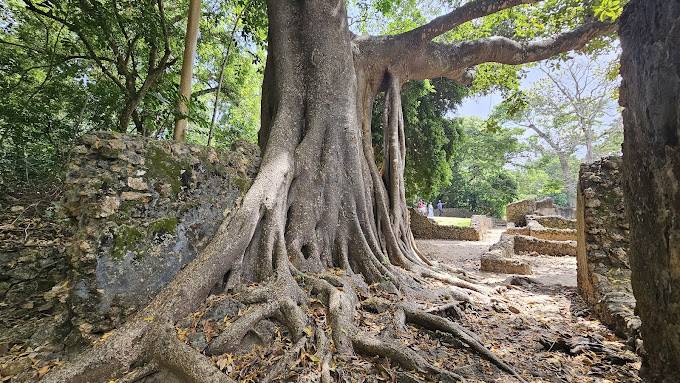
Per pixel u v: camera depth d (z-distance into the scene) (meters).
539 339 3.89
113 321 3.25
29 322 3.81
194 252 4.01
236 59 14.23
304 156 5.39
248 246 4.29
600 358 3.36
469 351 3.40
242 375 2.68
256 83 16.73
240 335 3.04
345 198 5.61
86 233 3.19
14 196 6.77
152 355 2.84
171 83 9.56
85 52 10.35
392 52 7.92
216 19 11.17
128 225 3.43
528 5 10.06
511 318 4.65
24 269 4.86
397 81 8.23
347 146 5.82
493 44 8.87
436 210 33.19
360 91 7.62
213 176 4.34
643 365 2.85
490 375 2.97
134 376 2.65
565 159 31.16
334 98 5.93
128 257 3.39
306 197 5.24
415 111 14.23
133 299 3.40
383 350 3.01
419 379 2.70
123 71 8.97
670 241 2.29
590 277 5.27
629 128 2.82
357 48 7.69
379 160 14.84
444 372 2.79
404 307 4.09
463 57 8.80
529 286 6.80
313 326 3.38
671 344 2.36
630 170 2.81
